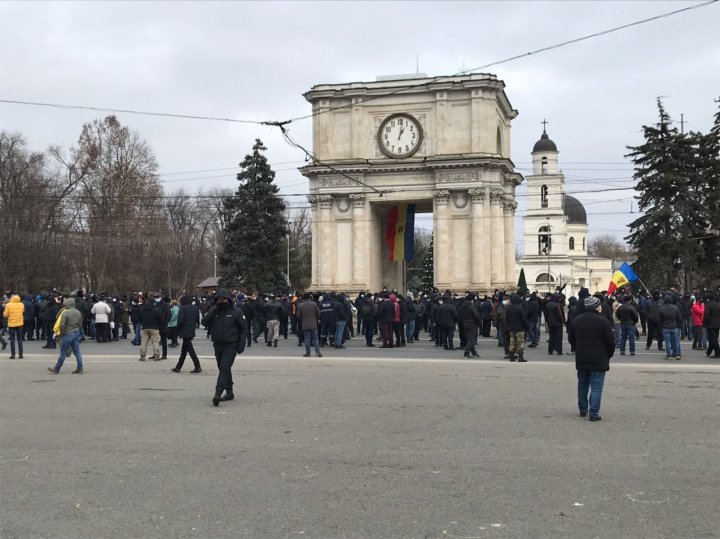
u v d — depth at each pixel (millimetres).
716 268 52875
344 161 54219
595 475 9297
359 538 7016
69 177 70562
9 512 7898
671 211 52219
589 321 13281
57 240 68250
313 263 55438
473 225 52469
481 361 24844
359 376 20250
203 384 18766
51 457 10469
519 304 24594
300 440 11516
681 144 53688
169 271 83062
